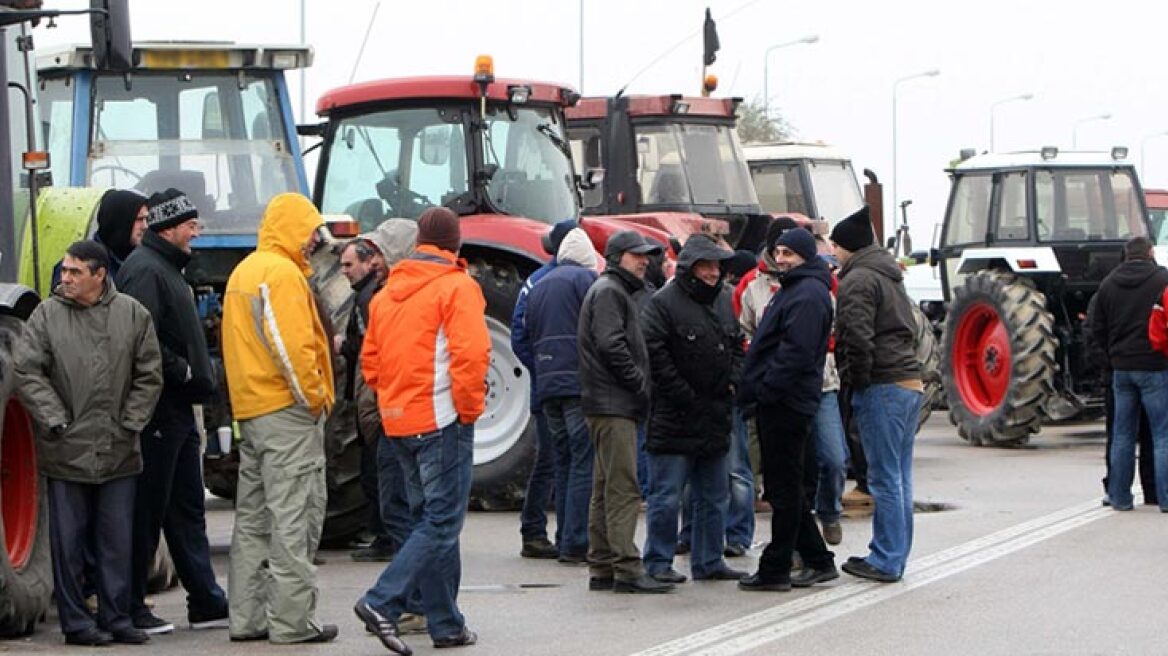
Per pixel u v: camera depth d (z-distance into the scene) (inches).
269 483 388.8
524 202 655.8
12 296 402.6
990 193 897.5
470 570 491.2
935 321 1096.2
